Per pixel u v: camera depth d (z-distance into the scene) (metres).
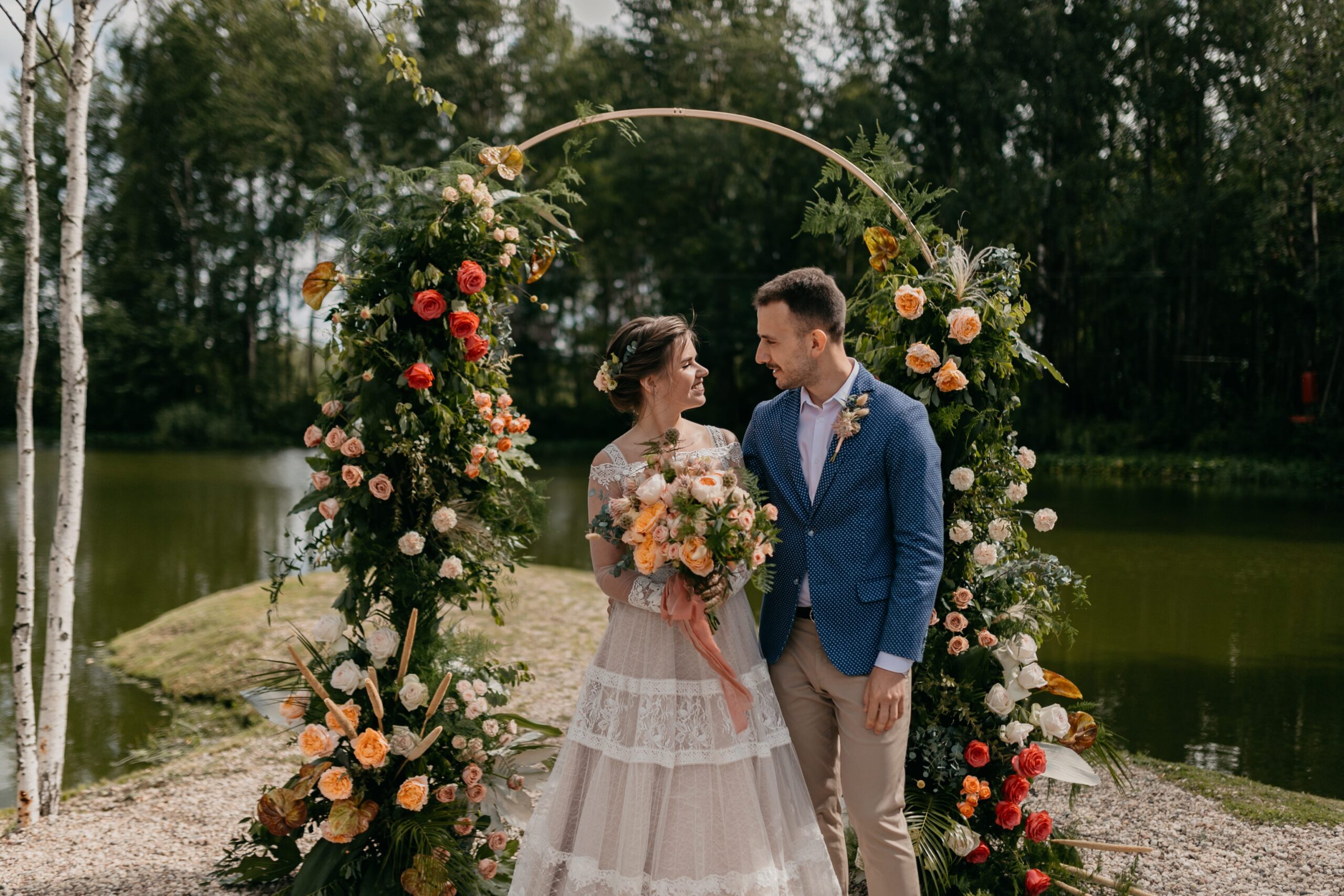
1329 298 18.75
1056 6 20.95
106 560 9.97
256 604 7.25
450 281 2.77
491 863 2.68
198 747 4.72
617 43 27.41
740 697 2.28
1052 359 23.72
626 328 2.52
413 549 2.68
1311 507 13.60
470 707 2.75
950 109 22.30
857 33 23.83
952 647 2.77
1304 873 3.01
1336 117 17.61
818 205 3.03
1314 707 5.12
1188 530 11.40
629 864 2.24
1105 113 21.72
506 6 27.33
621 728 2.34
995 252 2.93
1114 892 2.85
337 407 2.76
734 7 27.11
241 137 26.25
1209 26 19.86
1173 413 21.48
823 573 2.37
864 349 3.13
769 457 2.49
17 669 3.58
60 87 24.12
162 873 3.06
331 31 26.02
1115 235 21.38
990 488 2.89
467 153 2.96
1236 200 20.48
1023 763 2.70
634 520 2.25
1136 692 5.37
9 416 30.05
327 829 2.52
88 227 29.20
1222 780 3.83
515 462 3.04
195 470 20.20
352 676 2.61
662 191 27.41
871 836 2.31
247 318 30.17
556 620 6.81
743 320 27.28
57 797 3.64
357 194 2.79
